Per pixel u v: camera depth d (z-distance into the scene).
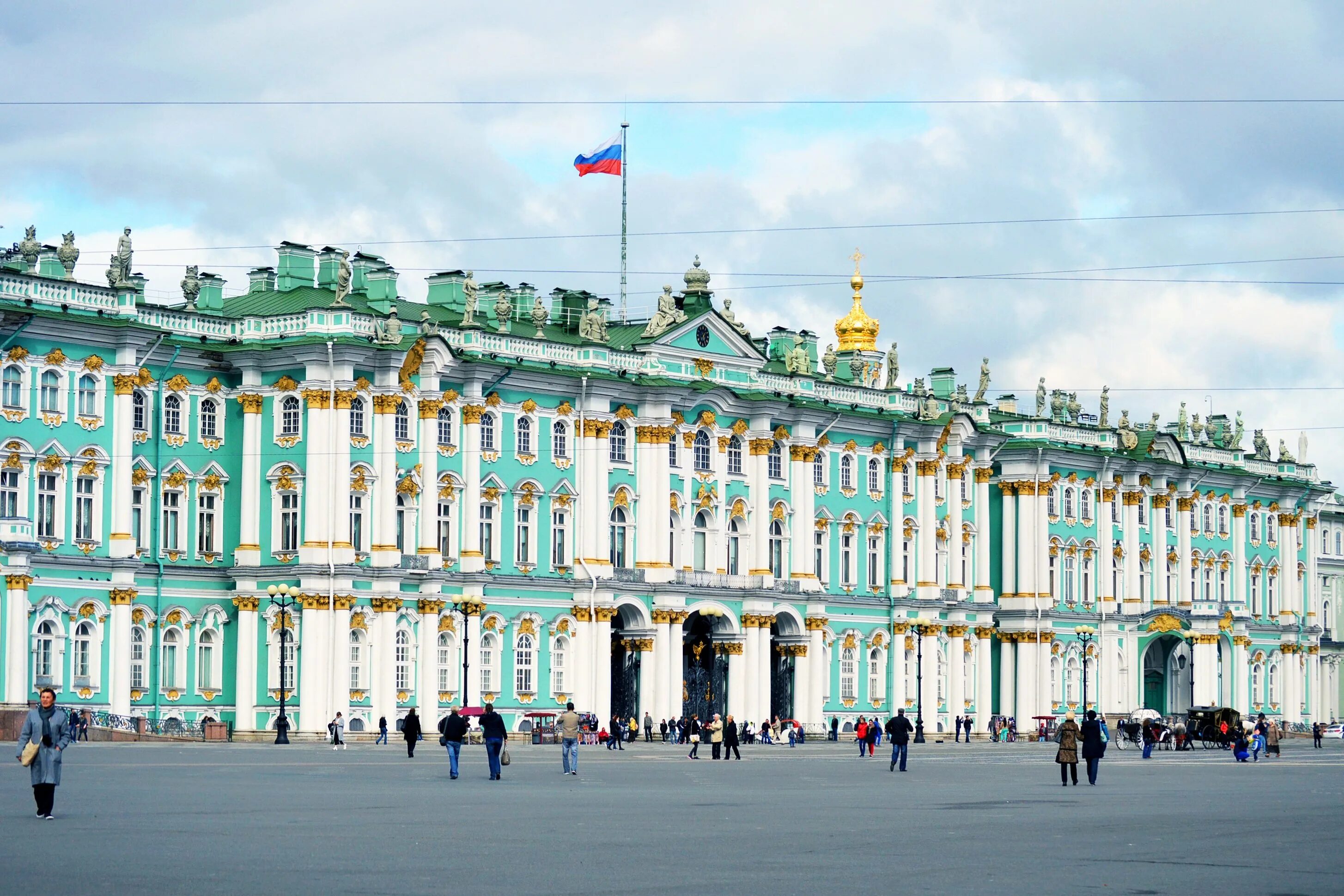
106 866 32.72
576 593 117.88
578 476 118.75
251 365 106.94
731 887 31.39
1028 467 150.50
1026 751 112.50
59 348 99.25
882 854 37.22
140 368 103.75
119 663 100.56
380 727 104.00
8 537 95.62
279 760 76.44
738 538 127.75
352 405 106.12
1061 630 152.25
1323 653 196.50
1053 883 32.53
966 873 33.78
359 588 105.94
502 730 64.19
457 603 110.94
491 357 113.75
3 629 95.25
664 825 43.47
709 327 126.12
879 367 155.50
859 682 135.88
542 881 31.83
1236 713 136.88
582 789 59.12
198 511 106.56
